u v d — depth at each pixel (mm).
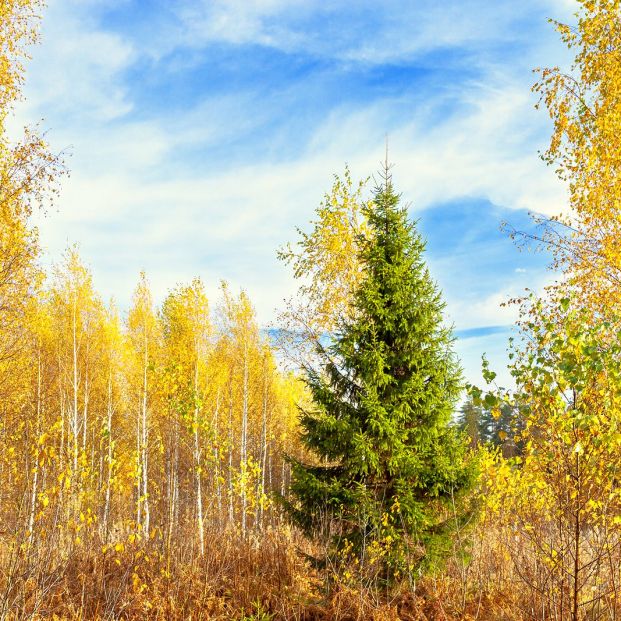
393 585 8250
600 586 5430
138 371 22906
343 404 9281
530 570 6000
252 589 8648
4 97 10727
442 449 8938
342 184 14070
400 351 9406
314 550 10445
